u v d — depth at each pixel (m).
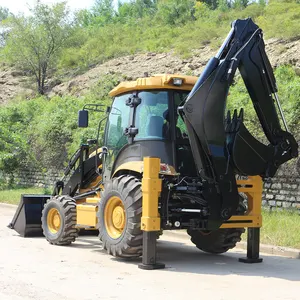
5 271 8.09
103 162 10.32
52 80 37.03
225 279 7.80
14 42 38.78
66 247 10.78
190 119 8.33
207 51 29.41
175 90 9.27
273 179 15.34
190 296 6.66
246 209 9.60
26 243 11.22
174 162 9.00
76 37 39.94
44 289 6.93
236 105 16.62
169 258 9.81
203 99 8.38
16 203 20.02
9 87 38.50
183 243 11.86
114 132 10.01
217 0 45.72
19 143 25.58
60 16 39.25
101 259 9.32
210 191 8.55
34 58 38.25
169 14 41.59
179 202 8.99
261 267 8.91
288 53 23.02
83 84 33.19
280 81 19.11
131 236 8.53
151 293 6.79
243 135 8.66
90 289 6.97
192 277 7.90
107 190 9.11
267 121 8.95
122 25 44.75
